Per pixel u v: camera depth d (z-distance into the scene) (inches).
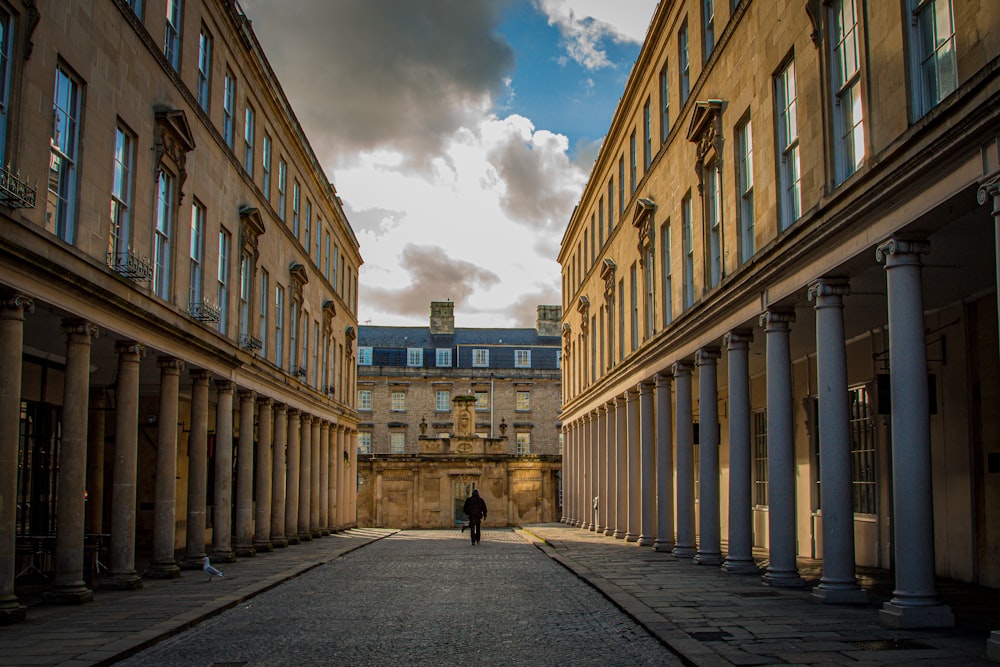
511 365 3265.3
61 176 578.6
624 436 1290.6
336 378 1758.1
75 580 577.3
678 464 917.8
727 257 765.3
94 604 572.1
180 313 763.4
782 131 647.8
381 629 483.8
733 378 732.7
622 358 1289.4
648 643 423.8
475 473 2377.0
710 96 822.5
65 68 576.7
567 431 1985.7
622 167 1320.1
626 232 1241.4
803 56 589.0
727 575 719.1
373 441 3009.4
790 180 633.6
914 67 451.5
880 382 625.9
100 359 817.5
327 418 1592.0
